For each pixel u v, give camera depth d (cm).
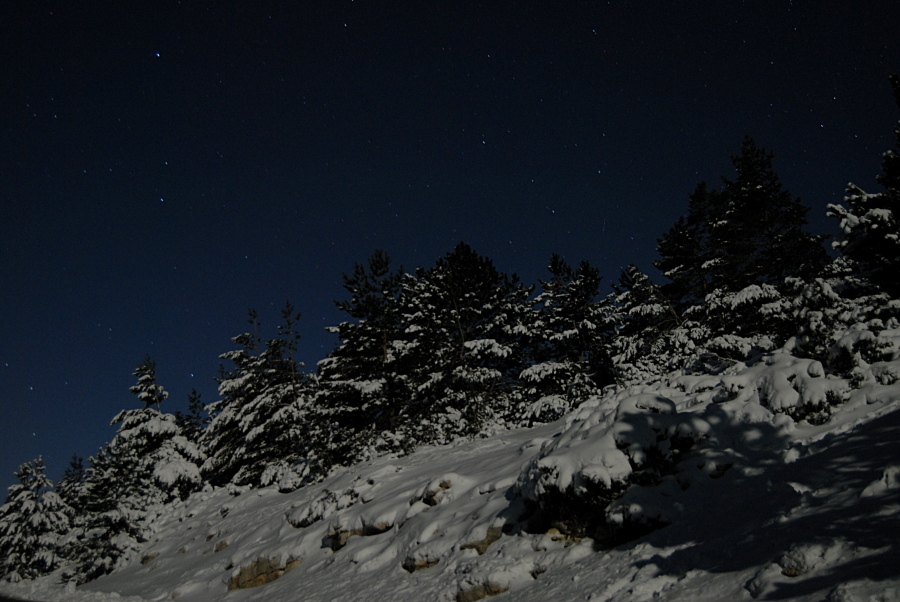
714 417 880
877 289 1354
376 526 1355
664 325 2858
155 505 3366
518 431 2072
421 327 3145
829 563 459
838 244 1478
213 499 3152
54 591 1978
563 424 1720
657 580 589
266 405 3441
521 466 1222
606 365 3048
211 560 2034
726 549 584
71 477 4447
